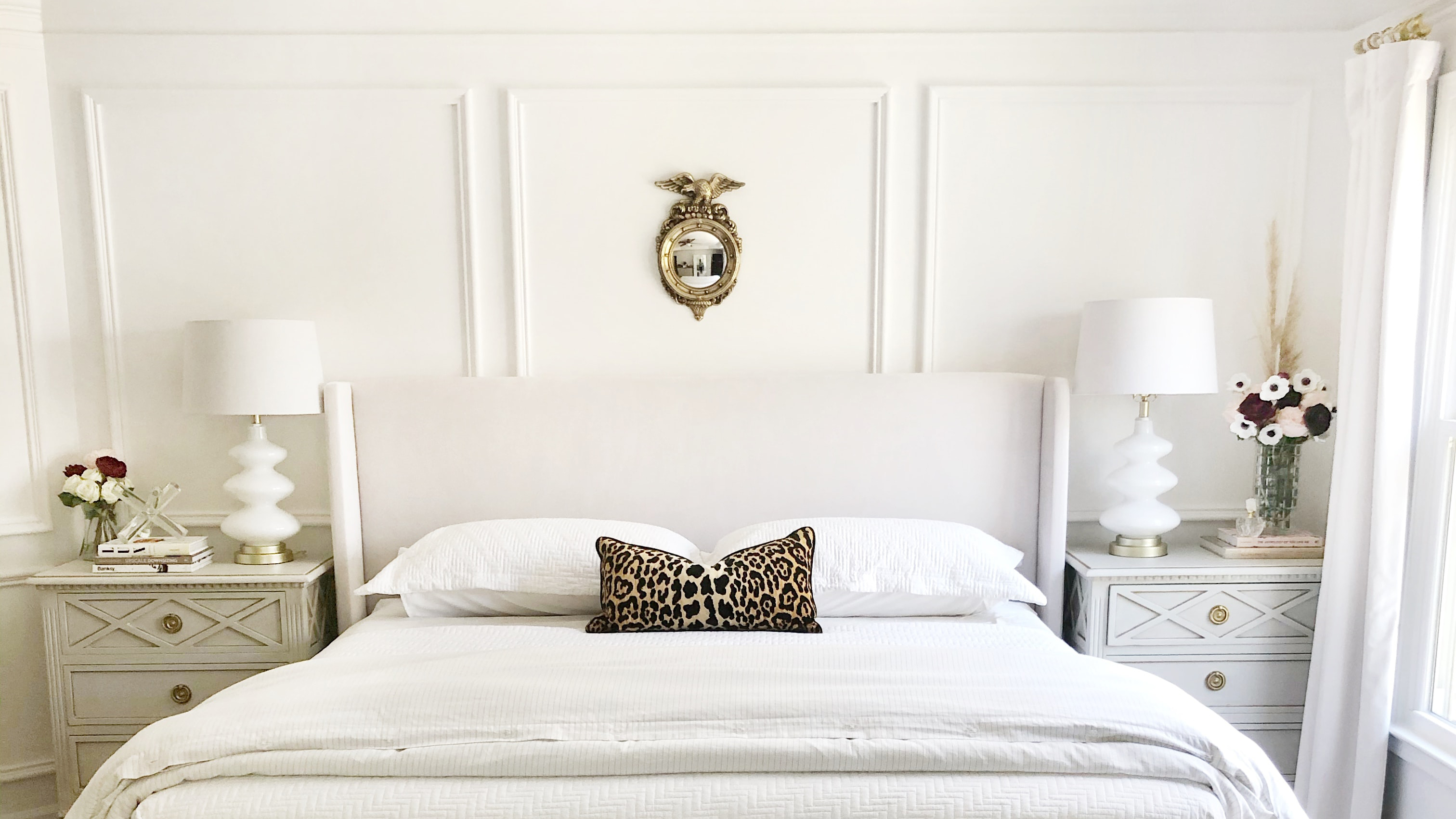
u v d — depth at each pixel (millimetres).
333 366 2805
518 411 2727
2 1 2584
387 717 1551
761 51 2746
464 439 2729
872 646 1834
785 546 2270
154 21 2680
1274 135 2775
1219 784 1480
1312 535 2654
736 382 2744
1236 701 2541
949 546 2350
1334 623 2373
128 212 2723
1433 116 2260
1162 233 2812
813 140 2777
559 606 2379
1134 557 2641
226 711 1586
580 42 2721
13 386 2664
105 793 1503
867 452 2756
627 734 1530
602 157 2762
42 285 2684
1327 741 2391
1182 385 2465
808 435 2752
